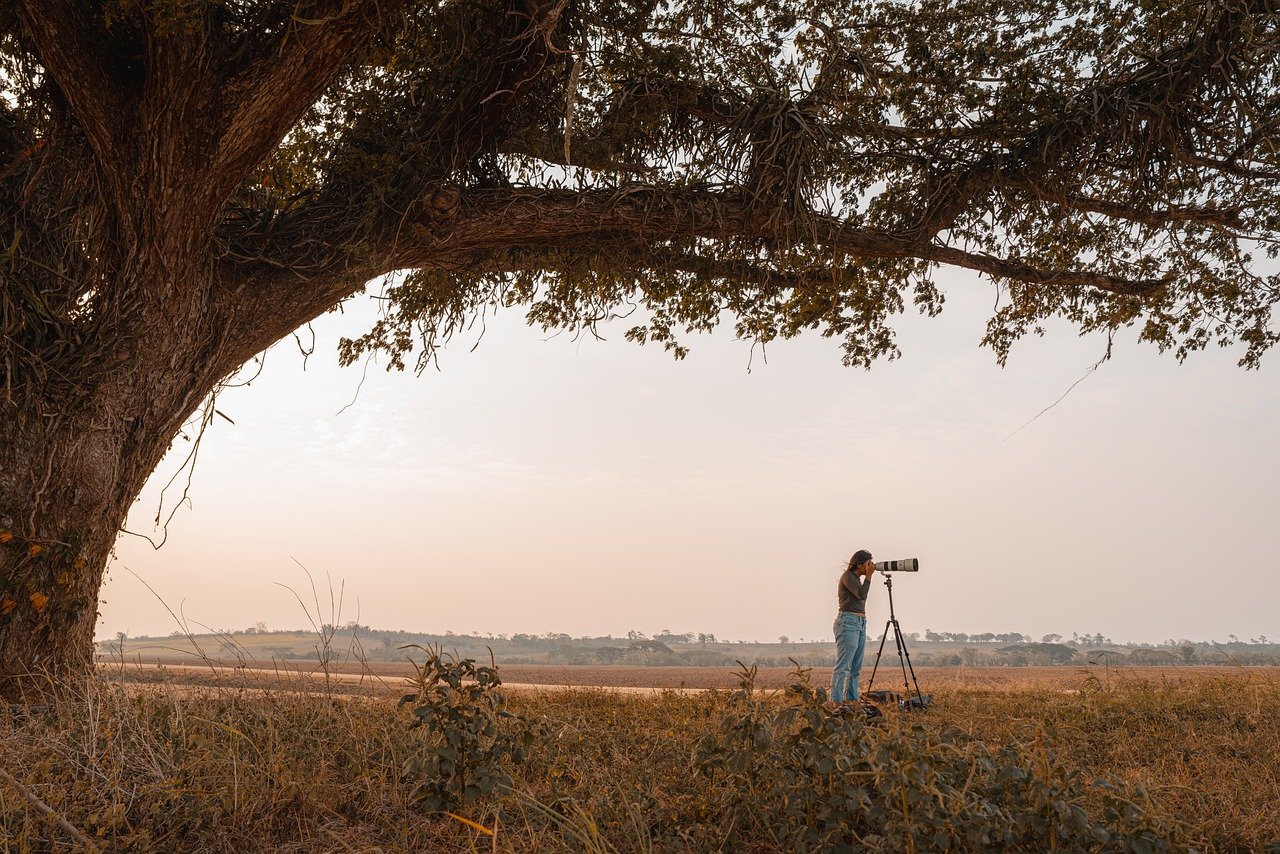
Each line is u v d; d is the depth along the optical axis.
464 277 10.67
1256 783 4.80
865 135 10.32
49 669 6.26
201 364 7.41
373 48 7.41
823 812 3.41
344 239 8.11
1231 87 9.08
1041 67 10.21
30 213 7.22
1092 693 8.81
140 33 6.55
